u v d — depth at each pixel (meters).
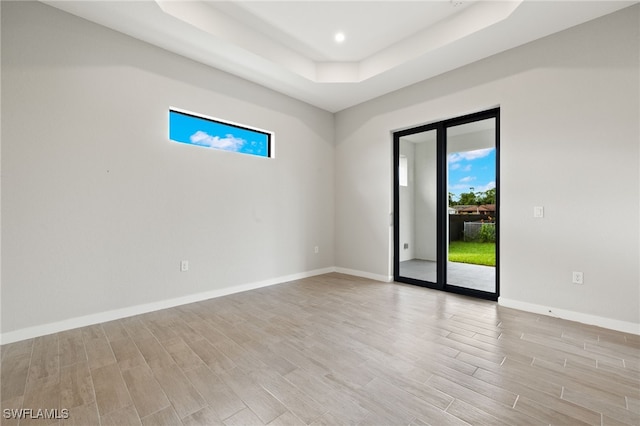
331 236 5.06
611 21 2.48
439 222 3.81
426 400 1.56
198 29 2.74
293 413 1.46
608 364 1.91
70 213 2.53
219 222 3.56
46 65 2.43
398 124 4.13
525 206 2.96
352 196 4.82
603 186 2.53
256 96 3.93
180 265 3.21
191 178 3.31
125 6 2.43
